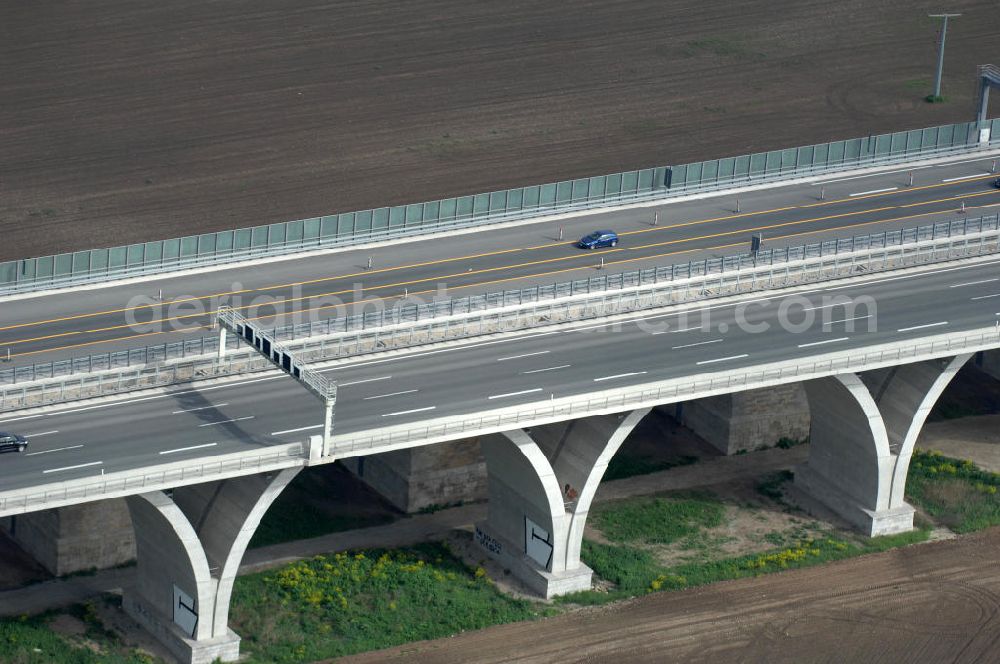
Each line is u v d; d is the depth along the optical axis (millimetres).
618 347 147500
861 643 133750
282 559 140500
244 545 128250
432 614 135500
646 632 134375
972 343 146250
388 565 140375
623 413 136500
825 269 161750
